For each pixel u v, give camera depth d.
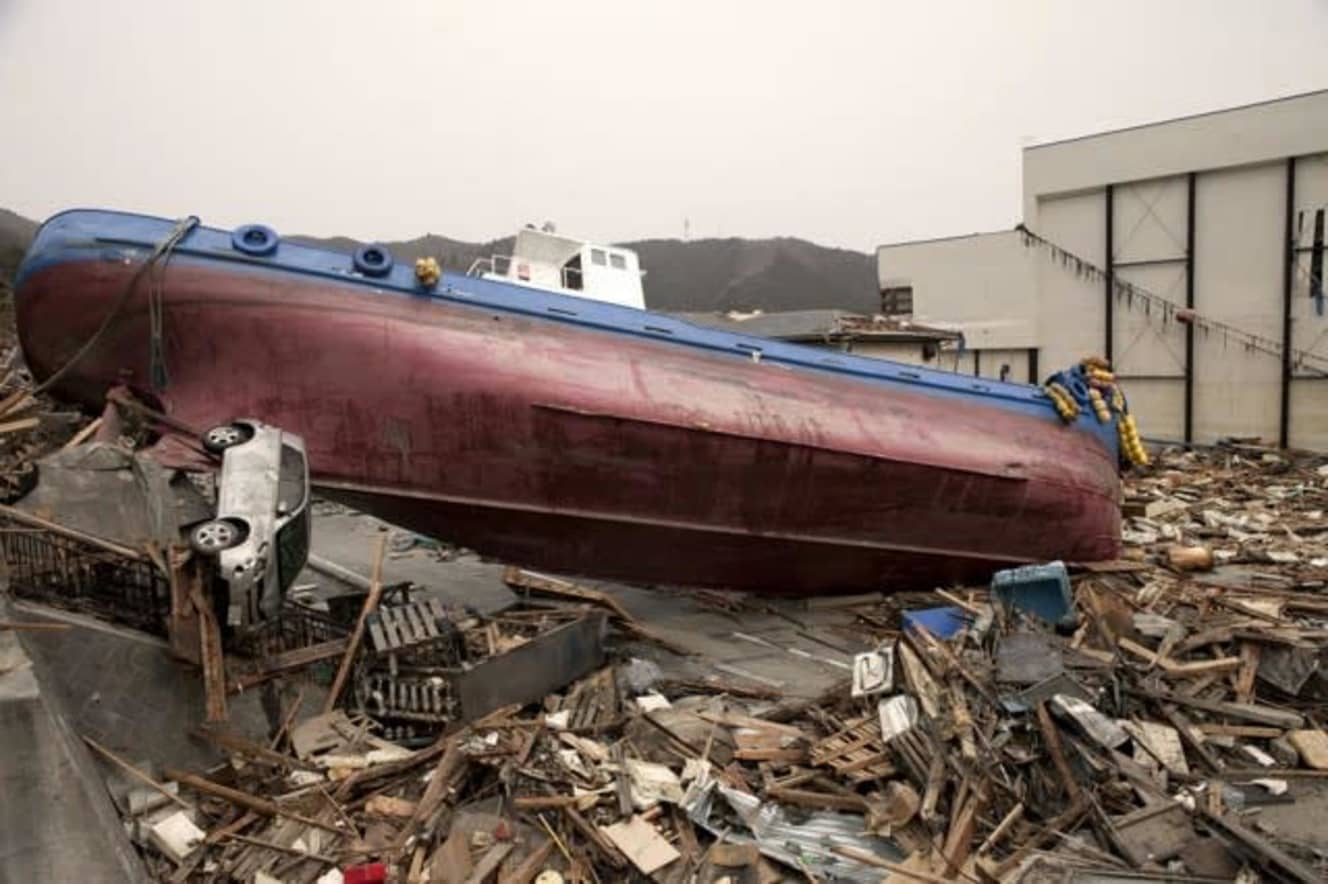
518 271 22.81
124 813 9.76
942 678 12.07
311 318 15.03
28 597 10.50
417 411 15.33
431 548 24.89
